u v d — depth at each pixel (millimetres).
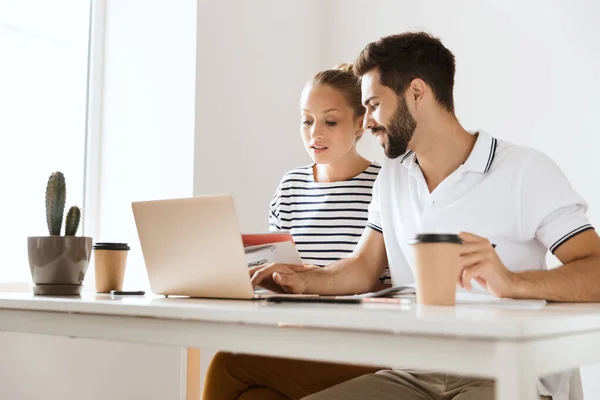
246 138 3029
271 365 1770
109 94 2951
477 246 1247
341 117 2078
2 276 2639
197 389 2656
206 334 1022
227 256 1311
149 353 2631
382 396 1449
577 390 1538
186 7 2834
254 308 994
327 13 3479
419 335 824
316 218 2143
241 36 3021
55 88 2830
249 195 3037
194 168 2768
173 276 1404
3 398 2258
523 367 762
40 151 2775
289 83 3281
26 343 2324
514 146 1689
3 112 2660
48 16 2816
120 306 1128
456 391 1468
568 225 1555
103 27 2977
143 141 2869
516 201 1632
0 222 2645
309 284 1597
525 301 1261
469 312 942
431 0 3182
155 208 1397
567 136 2791
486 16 3025
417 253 1115
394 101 1666
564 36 2826
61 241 1554
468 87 3057
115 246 1658
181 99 2811
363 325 859
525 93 2906
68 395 2420
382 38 1698
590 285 1377
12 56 2693
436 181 1747
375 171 2166
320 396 1440
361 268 1820
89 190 2889
